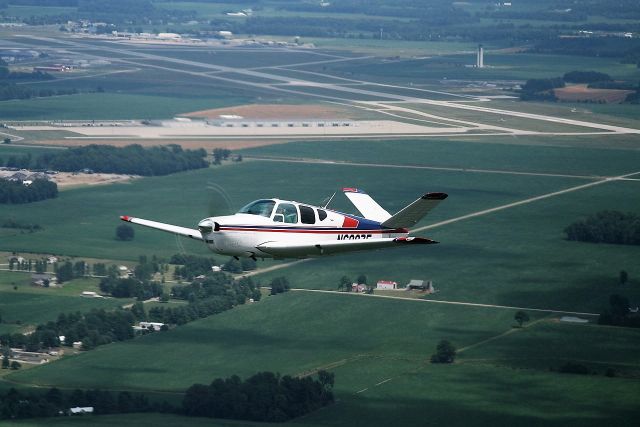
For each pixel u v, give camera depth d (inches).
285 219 5570.9
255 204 5615.2
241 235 5492.1
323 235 5625.0
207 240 5541.3
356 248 5467.5
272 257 5580.7
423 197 5521.7
